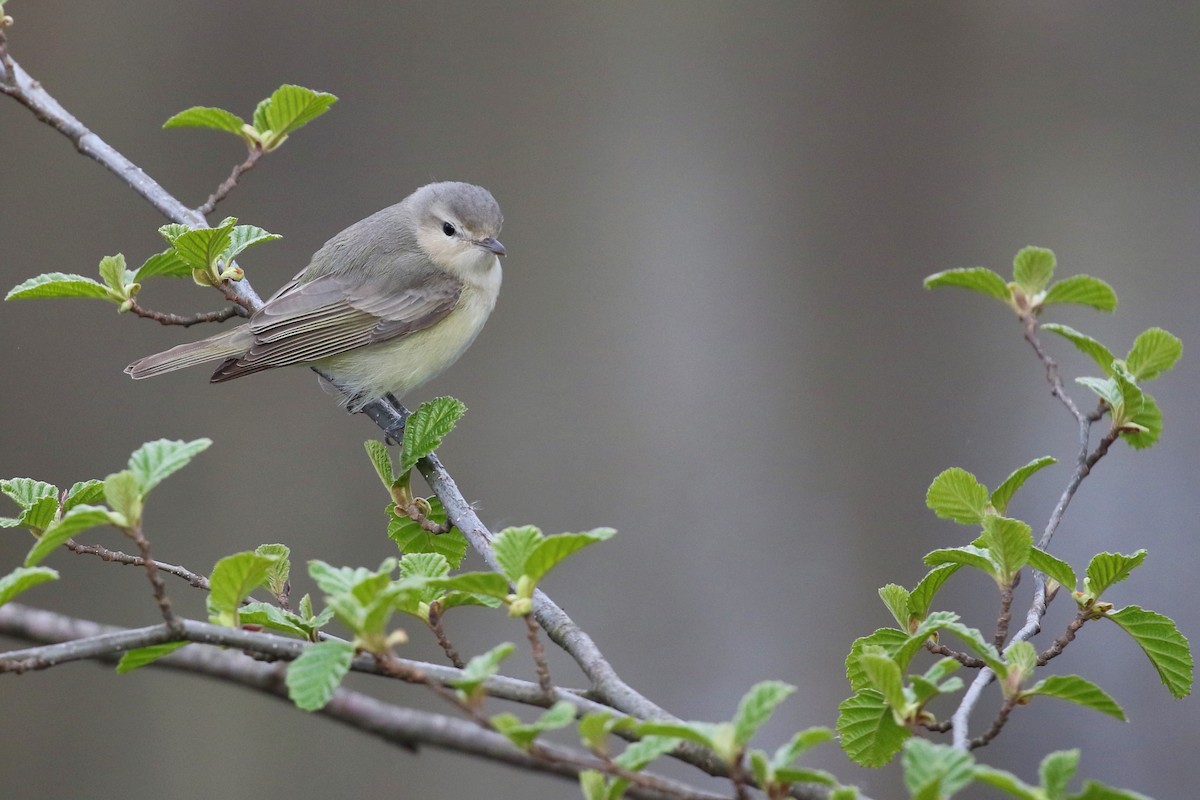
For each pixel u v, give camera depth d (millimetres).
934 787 3326
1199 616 13102
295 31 15805
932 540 14312
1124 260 15617
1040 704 12695
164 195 7789
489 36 16312
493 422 14789
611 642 13578
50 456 13781
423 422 6457
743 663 13523
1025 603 13461
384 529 13836
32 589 12828
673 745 3738
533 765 3820
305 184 15438
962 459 14672
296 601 13469
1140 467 14078
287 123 7582
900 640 5203
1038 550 5180
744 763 4004
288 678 3932
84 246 14641
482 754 3854
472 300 9602
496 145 16094
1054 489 14086
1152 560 13477
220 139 15172
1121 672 12828
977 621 13406
